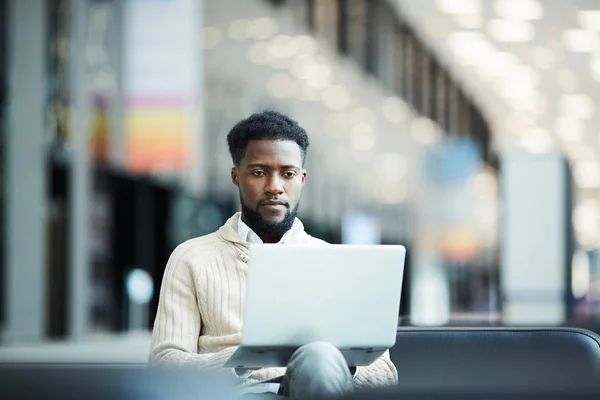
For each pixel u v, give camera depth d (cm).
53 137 1467
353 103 2373
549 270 1343
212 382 257
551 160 1352
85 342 1348
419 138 2667
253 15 1827
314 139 2538
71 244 1505
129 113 1570
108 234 1675
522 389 219
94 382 256
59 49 1472
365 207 2819
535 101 2795
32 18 1429
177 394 254
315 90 2234
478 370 360
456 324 433
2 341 1323
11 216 1440
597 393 217
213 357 304
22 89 1433
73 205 1502
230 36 1866
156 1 1546
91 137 1562
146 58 1558
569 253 1371
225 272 326
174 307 323
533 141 3173
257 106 2142
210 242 334
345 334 289
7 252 1440
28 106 1433
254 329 283
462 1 1908
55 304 1487
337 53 2072
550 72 2475
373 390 223
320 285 286
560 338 364
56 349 1191
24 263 1438
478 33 2136
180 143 1579
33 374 259
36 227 1439
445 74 2488
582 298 1393
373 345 291
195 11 1656
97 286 1636
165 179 1823
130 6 1548
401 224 2884
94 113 1562
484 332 366
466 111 2783
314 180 2700
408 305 2517
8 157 1438
